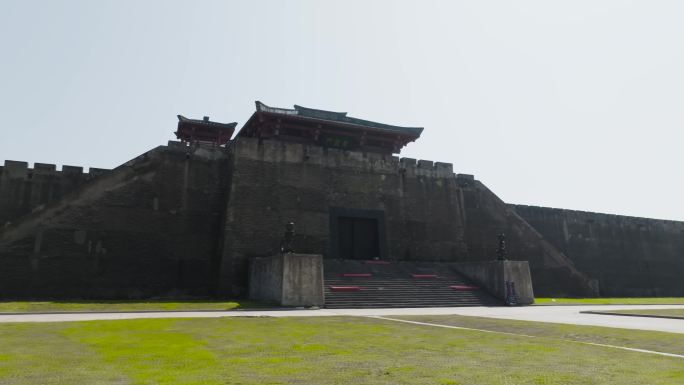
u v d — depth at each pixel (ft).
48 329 40.96
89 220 92.43
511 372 23.07
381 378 21.85
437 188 123.75
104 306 69.41
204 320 50.62
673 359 26.48
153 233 97.14
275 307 73.87
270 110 119.85
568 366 24.56
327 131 125.39
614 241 150.71
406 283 91.61
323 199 109.40
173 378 21.77
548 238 140.87
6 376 22.16
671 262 158.30
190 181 103.35
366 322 49.26
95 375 22.40
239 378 21.81
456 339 35.65
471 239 124.88
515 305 87.45
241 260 97.76
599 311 64.39
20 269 85.30
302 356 27.99
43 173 98.73
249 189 102.22
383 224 114.21
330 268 93.81
